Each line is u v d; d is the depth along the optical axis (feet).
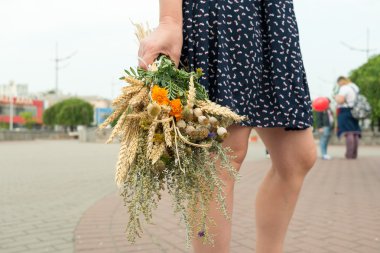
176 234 11.20
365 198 16.63
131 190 4.22
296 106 5.36
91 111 224.74
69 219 13.52
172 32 4.76
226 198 5.09
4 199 17.70
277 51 5.36
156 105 3.90
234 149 5.20
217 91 4.99
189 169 4.13
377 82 88.84
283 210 6.03
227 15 5.16
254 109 5.30
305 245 10.06
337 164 31.55
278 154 5.80
